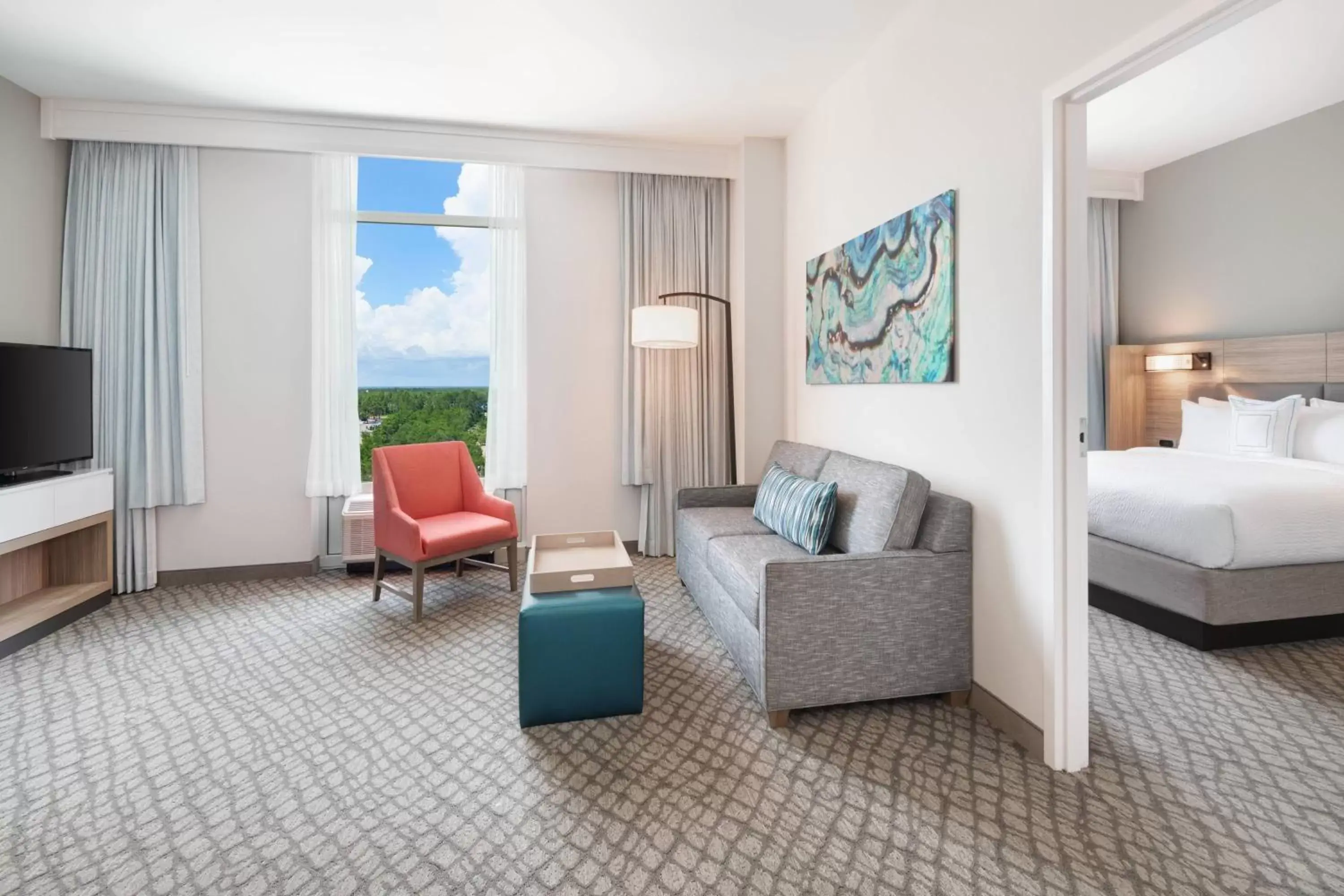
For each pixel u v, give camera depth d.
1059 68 1.97
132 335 3.78
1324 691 2.54
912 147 2.80
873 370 3.11
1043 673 2.07
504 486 4.42
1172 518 3.04
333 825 1.76
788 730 2.27
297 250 4.09
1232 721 2.32
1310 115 4.21
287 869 1.60
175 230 3.85
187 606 3.58
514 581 3.87
